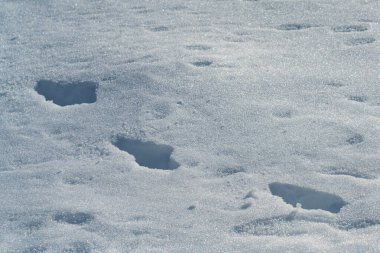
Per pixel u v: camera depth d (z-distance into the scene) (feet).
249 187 15.33
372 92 17.85
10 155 17.44
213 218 14.61
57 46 21.95
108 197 15.61
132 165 16.60
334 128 16.67
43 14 24.20
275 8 22.52
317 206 15.02
